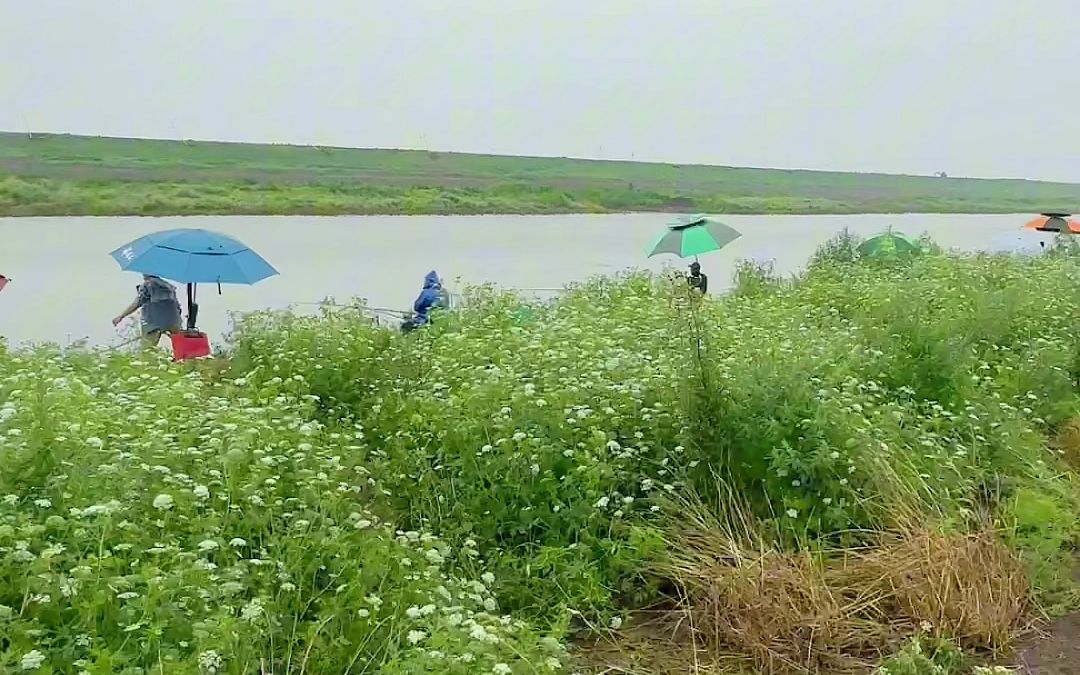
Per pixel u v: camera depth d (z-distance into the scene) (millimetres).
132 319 14086
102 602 4355
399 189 48594
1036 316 12055
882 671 5301
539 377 8492
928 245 22250
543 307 14141
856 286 15000
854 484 7070
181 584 4641
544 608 6156
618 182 60594
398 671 4387
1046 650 5891
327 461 6473
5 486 5145
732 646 5887
